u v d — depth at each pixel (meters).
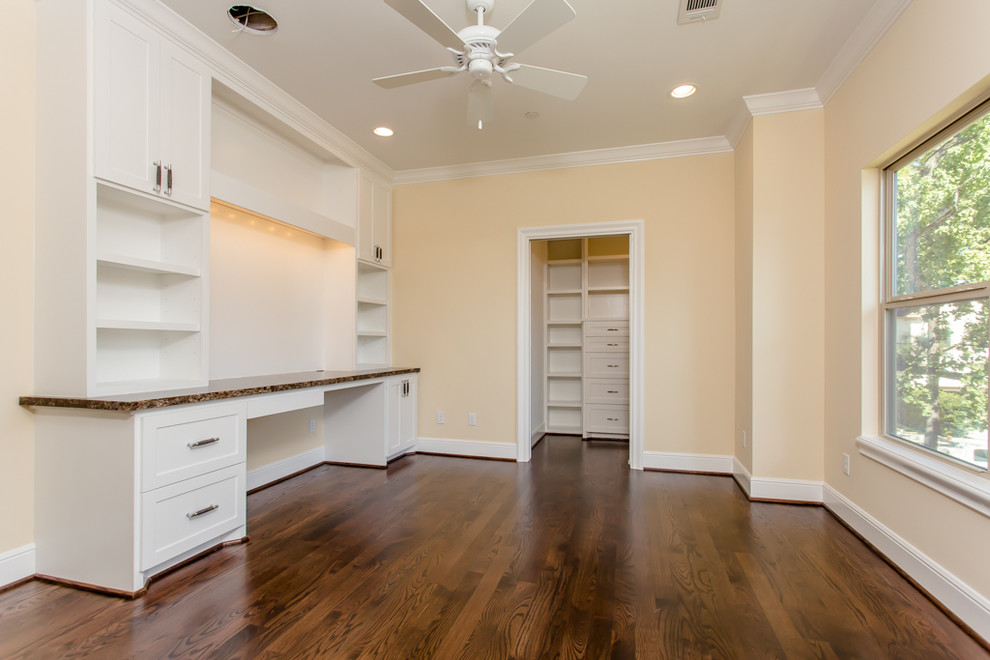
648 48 2.51
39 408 2.05
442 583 2.01
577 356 5.59
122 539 1.90
